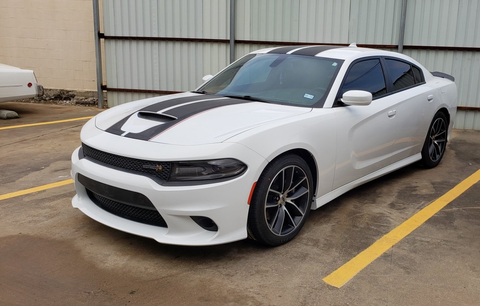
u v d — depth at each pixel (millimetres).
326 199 3715
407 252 3266
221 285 2791
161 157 2830
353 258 3164
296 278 2887
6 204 4102
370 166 4188
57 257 3113
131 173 2951
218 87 4289
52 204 4113
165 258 3127
